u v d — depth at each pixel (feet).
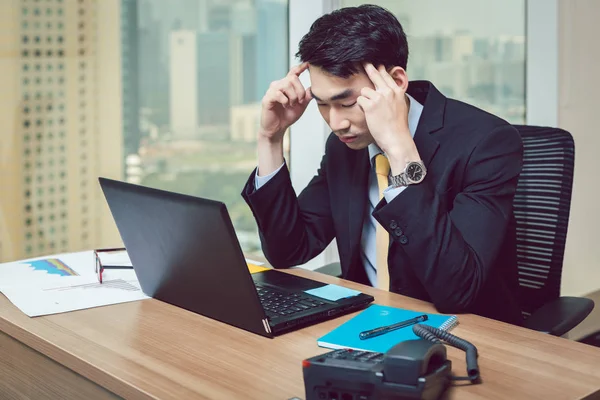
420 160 4.84
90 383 3.73
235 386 3.34
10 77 7.78
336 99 5.05
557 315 5.08
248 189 5.92
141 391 3.30
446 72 9.28
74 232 8.45
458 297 4.57
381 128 4.86
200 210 3.88
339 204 6.00
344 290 4.79
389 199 4.85
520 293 6.04
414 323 4.21
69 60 8.14
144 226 4.48
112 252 6.18
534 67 9.20
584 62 9.36
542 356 3.71
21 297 4.87
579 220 9.71
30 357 4.25
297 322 4.19
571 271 9.79
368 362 3.16
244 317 4.13
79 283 5.24
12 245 8.05
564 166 5.96
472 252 4.78
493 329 4.20
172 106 9.14
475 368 3.36
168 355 3.77
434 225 4.66
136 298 4.87
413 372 2.99
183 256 4.29
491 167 5.23
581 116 9.45
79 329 4.22
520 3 9.35
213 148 9.61
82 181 8.45
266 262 6.16
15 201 8.00
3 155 7.87
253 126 9.91
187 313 4.53
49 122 8.11
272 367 3.58
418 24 9.05
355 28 4.93
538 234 6.00
